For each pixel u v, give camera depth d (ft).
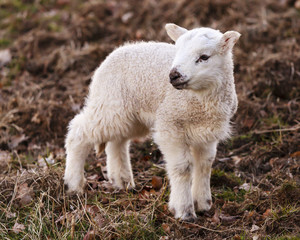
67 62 74.64
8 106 65.10
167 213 42.27
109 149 47.98
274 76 65.72
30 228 39.81
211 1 83.15
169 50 42.06
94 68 74.08
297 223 39.99
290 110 60.75
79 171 45.16
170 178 41.70
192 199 41.91
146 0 88.33
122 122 43.29
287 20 80.74
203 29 38.63
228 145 57.06
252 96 64.44
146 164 53.88
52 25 85.71
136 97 42.78
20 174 47.34
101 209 41.57
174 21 81.97
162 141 41.22
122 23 84.53
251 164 52.08
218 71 38.19
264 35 76.95
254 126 59.47
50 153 55.72
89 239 37.88
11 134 60.34
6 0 94.07
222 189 47.55
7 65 77.15
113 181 48.11
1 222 41.19
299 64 67.36
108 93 43.01
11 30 86.69
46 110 62.80
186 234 39.52
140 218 40.52
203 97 38.91
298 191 43.50
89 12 87.61
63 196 42.80
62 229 40.06
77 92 67.67
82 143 44.65
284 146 53.98
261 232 38.93
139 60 42.50
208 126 40.32
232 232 39.73
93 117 43.62
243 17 81.20
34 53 78.95
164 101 40.65
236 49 73.00
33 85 71.00
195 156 43.06
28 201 43.65
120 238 38.27
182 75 36.60
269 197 44.42
